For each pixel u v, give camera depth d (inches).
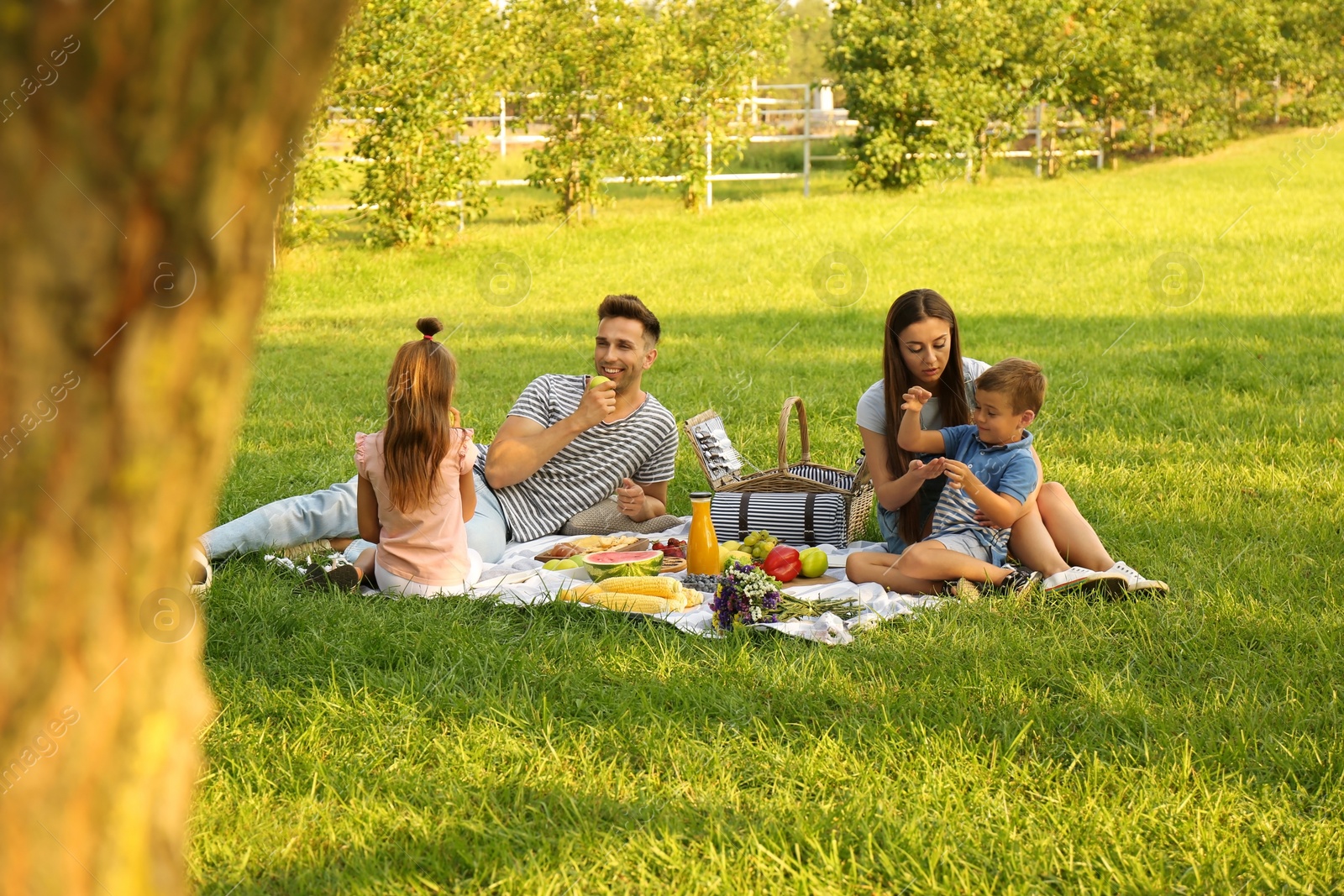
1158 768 104.1
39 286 35.0
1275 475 207.2
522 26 611.8
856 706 118.8
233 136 35.9
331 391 314.3
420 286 513.0
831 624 138.6
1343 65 974.4
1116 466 223.0
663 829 96.0
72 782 41.4
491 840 96.0
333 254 577.6
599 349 194.5
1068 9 840.9
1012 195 768.9
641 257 577.6
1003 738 111.7
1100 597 144.6
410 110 569.3
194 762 47.2
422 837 96.6
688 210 736.3
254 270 38.6
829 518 181.9
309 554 176.7
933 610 143.8
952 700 118.6
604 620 145.8
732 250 588.7
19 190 34.4
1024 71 832.3
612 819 99.2
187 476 39.9
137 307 36.7
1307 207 658.8
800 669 127.6
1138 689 120.0
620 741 112.6
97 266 35.3
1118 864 91.0
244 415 283.4
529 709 119.3
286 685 126.9
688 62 716.7
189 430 39.0
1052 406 276.7
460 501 167.5
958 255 561.6
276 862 93.5
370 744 113.1
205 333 38.1
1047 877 90.0
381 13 550.6
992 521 153.9
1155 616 140.2
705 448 195.3
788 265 546.0
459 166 600.4
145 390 37.4
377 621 142.5
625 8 653.9
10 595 38.2
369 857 93.4
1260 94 988.6
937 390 173.3
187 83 34.7
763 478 188.9
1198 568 159.0
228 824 98.6
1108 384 300.5
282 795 103.7
